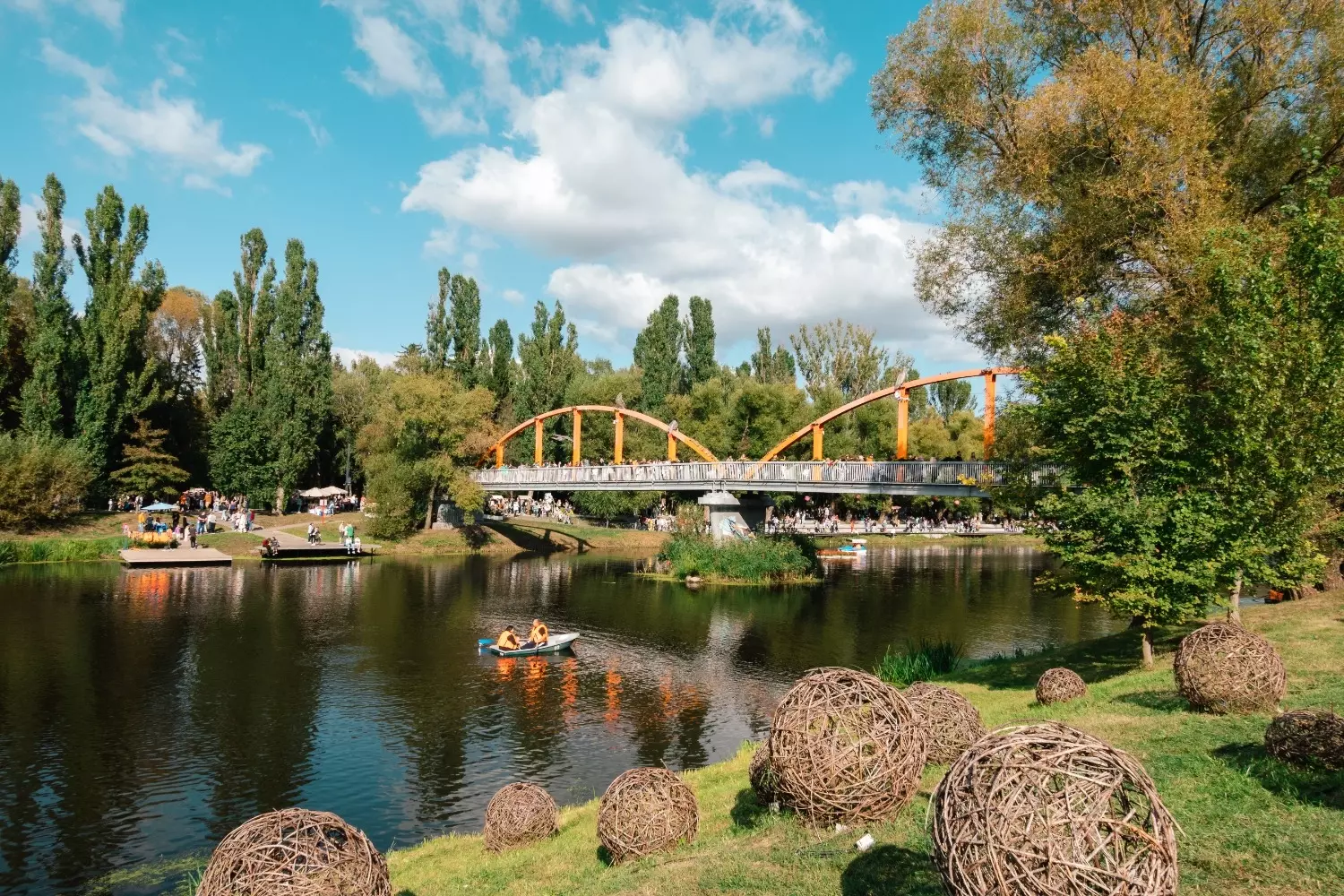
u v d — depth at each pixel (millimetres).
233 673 28406
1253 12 25250
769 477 53906
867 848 8484
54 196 62375
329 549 63312
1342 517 20703
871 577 57188
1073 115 26172
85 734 21828
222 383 82250
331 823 8211
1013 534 92688
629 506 87125
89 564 54344
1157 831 5449
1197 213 22891
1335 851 7469
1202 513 17312
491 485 77812
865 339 92250
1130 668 19969
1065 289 27000
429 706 24906
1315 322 16922
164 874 14398
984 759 5938
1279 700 12656
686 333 102688
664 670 29969
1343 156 25359
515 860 12008
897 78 30531
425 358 89625
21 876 14266
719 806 12297
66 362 63031
